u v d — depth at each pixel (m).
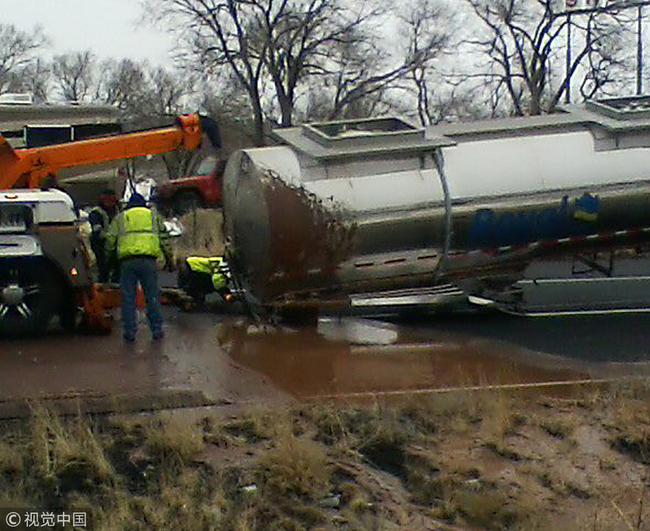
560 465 7.93
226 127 50.12
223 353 10.79
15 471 7.24
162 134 17.55
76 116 22.17
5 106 21.20
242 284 12.02
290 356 10.69
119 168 21.91
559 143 12.44
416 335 11.95
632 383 9.58
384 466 7.72
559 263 13.41
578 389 9.52
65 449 7.46
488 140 12.33
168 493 7.09
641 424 8.57
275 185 11.29
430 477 7.59
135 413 8.53
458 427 8.33
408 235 11.70
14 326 11.45
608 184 12.30
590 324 12.70
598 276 13.69
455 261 12.09
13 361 10.27
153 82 62.53
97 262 13.33
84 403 8.59
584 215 12.29
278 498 7.18
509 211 11.98
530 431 8.43
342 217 11.37
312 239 11.32
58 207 11.30
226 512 6.96
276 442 7.85
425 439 8.12
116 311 13.30
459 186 11.83
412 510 7.21
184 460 7.57
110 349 10.91
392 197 11.55
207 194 31.97
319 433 8.12
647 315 13.30
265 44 47.53
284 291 11.65
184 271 13.45
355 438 8.00
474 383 9.69
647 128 12.51
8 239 11.12
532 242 12.35
